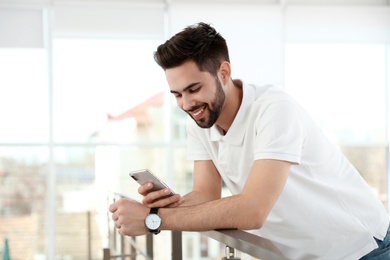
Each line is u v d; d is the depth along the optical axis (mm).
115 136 7246
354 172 2098
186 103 1895
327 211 2000
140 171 1915
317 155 1977
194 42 1850
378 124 7695
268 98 1935
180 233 2164
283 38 7465
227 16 7379
